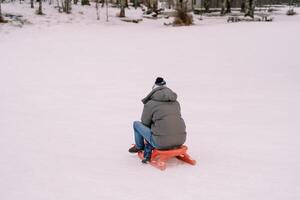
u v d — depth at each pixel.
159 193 5.00
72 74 14.71
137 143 6.18
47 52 20.27
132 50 21.06
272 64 16.30
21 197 4.97
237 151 6.54
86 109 9.77
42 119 8.91
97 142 7.19
